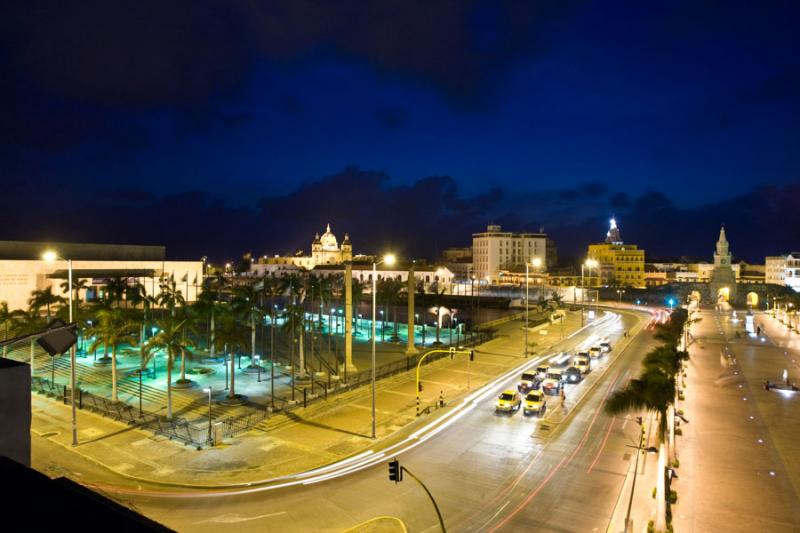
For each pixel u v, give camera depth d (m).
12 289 111.81
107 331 52.34
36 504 4.88
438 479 35.66
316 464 38.59
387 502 32.25
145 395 57.03
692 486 34.88
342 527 29.17
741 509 31.66
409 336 82.62
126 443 42.56
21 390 9.41
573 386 62.97
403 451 41.09
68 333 11.27
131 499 32.59
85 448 41.38
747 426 47.59
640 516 30.20
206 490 34.19
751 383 65.06
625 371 71.81
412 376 67.06
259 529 28.95
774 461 39.31
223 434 44.62
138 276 134.38
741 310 170.25
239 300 68.62
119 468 37.69
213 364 72.75
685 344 87.00
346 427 46.97
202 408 52.56
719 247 196.50
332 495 33.28
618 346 92.62
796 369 74.00
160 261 143.88
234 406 52.91
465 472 36.81
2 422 9.13
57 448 41.28
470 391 59.75
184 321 53.84
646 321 129.62
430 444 42.59
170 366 48.59
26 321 66.19
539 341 96.88
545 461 38.81
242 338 55.97
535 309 152.38
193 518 30.22
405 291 178.38
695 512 31.25
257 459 39.53
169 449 41.41
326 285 86.75
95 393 57.44
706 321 136.38
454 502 32.16
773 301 167.25
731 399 57.28
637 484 34.72
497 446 42.03
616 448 41.47
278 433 45.38
